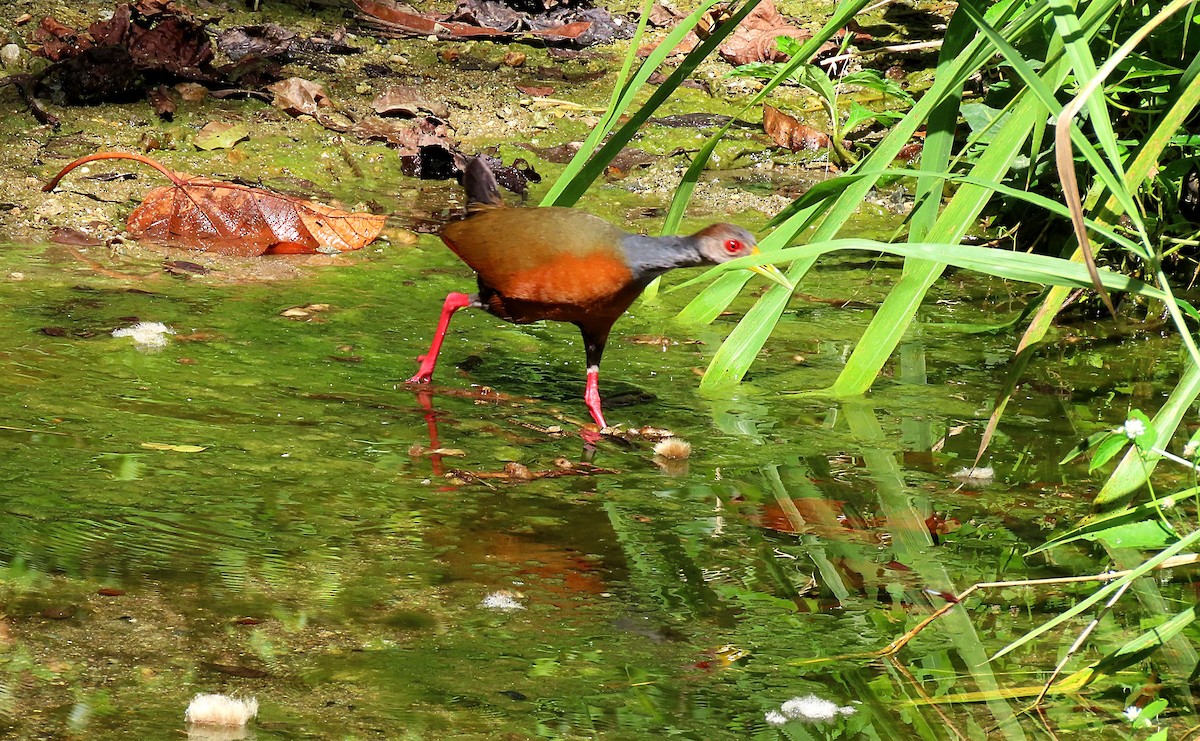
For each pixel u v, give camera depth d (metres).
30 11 17.83
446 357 11.24
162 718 5.82
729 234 9.92
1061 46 9.09
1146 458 7.09
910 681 6.52
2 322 10.95
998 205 14.64
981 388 10.92
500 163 16.14
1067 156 6.17
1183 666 6.74
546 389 10.71
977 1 11.10
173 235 13.62
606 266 9.76
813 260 10.45
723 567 7.77
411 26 20.47
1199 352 6.63
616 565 7.73
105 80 16.41
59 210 13.77
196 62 17.28
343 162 16.14
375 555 7.64
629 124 10.67
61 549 7.38
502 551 7.81
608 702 6.20
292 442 9.19
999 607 7.38
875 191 16.42
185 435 9.12
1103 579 6.69
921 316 12.81
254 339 11.14
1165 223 12.91
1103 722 6.17
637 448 9.60
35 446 8.72
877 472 9.26
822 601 7.39
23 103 16.03
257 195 13.73
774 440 9.79
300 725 5.84
